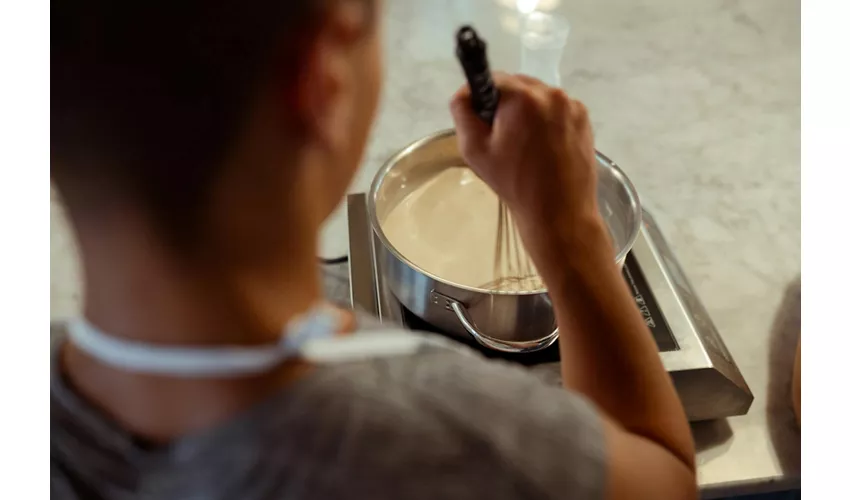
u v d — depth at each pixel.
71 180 0.28
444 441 0.32
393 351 0.35
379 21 0.33
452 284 0.58
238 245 0.30
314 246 0.33
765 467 0.62
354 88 0.31
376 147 0.89
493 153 0.47
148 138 0.27
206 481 0.30
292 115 0.29
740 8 1.12
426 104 0.96
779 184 0.87
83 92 0.26
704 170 0.89
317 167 0.32
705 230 0.82
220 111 0.27
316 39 0.28
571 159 0.47
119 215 0.28
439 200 0.71
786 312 0.74
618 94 0.98
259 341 0.31
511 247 0.67
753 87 0.99
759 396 0.67
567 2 1.12
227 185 0.28
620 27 1.08
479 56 0.43
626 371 0.44
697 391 0.62
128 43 0.26
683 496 0.41
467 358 0.37
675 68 1.02
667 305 0.67
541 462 0.34
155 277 0.29
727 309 0.74
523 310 0.58
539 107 0.47
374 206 0.65
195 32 0.26
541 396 0.36
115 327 0.31
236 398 0.30
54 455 0.33
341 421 0.31
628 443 0.38
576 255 0.46
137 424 0.31
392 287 0.64
